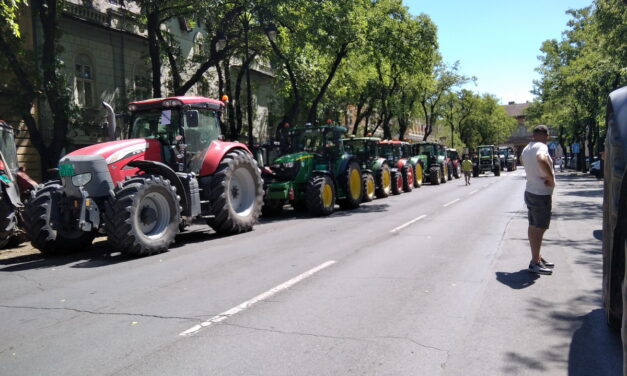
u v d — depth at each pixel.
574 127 43.47
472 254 7.89
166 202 8.95
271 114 33.00
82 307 5.50
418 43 24.28
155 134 10.29
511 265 7.00
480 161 44.47
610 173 3.84
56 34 15.92
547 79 38.31
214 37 18.16
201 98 10.62
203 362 3.83
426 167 31.88
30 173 18.88
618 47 20.47
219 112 11.23
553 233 9.94
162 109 10.20
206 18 16.69
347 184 15.93
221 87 21.67
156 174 9.59
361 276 6.52
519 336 4.25
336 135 15.91
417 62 25.33
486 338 4.22
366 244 9.09
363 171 19.36
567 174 45.25
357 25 18.64
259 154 15.73
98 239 11.40
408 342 4.15
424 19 24.30
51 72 15.08
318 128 15.95
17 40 14.96
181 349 4.11
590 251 7.97
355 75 26.11
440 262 7.33
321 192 14.27
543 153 6.14
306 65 22.95
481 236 9.73
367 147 20.88
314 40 18.92
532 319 4.68
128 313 5.19
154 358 3.94
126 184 8.55
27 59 15.26
